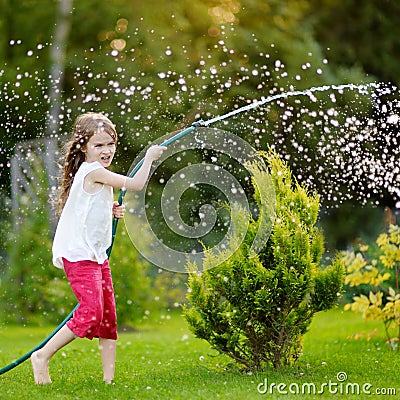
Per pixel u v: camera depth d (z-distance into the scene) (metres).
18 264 15.62
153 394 6.76
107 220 7.49
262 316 7.87
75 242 7.34
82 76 21.89
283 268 7.67
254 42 20.34
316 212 8.34
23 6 25.52
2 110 19.67
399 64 23.00
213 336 7.98
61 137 16.34
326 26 23.77
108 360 7.62
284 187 8.23
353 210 17.33
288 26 22.69
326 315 15.98
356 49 22.94
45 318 15.53
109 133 7.82
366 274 10.34
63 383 7.45
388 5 23.64
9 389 7.11
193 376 7.89
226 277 7.79
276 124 12.52
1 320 15.52
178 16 22.75
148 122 16.28
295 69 19.02
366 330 12.92
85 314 7.17
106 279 7.62
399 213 13.17
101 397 6.69
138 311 15.02
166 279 15.69
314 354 10.01
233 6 23.33
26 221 15.87
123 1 24.72
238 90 16.06
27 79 22.28
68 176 7.97
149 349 11.19
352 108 11.51
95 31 24.52
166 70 19.97
